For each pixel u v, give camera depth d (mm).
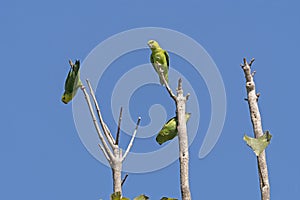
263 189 11758
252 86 12516
